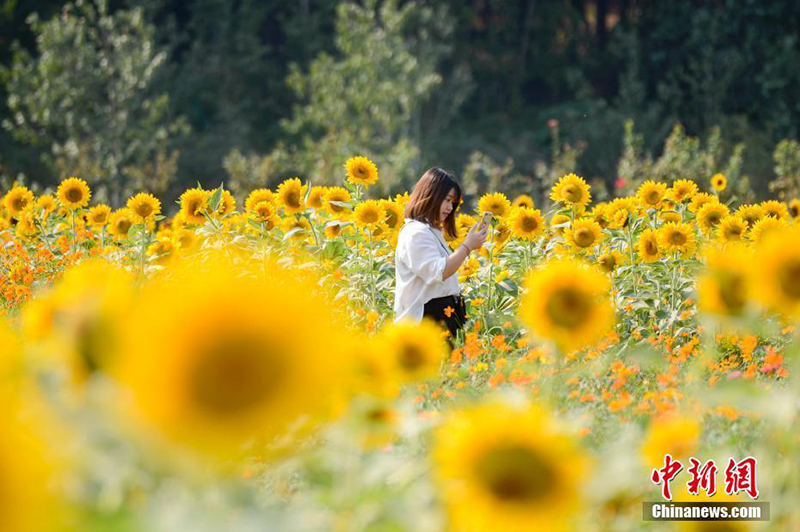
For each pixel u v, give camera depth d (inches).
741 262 141.5
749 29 2315.5
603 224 488.4
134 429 59.4
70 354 71.9
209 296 55.5
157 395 55.4
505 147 2324.1
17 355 75.0
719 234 433.7
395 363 143.8
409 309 361.7
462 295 416.2
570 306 112.4
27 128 1715.1
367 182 461.1
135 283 436.1
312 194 469.7
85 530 61.0
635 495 117.0
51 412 67.7
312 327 56.4
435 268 353.1
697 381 193.2
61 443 65.1
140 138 1744.6
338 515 98.1
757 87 2337.6
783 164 1228.5
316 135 2294.5
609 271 426.9
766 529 122.8
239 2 2504.9
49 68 1683.1
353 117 1852.9
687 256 401.7
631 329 394.0
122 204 1674.5
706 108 2242.9
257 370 55.2
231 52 2383.1
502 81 2659.9
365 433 112.1
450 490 82.1
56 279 499.2
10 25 2295.8
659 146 2175.2
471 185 1330.0
